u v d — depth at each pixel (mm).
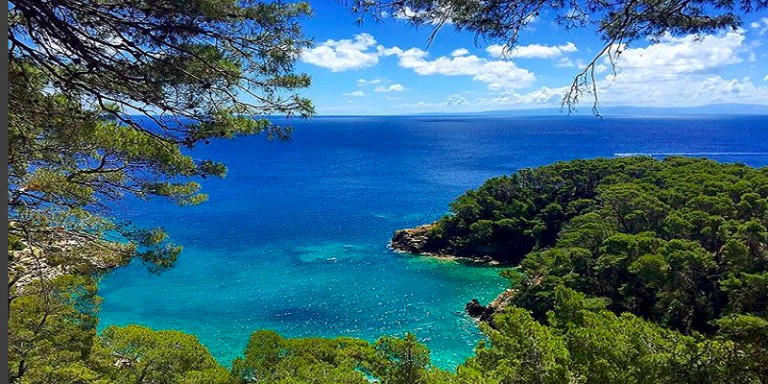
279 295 50219
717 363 13445
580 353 18391
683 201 55531
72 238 12891
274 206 93312
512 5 7672
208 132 9273
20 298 16578
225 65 8680
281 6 8531
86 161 12492
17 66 7859
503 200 74000
